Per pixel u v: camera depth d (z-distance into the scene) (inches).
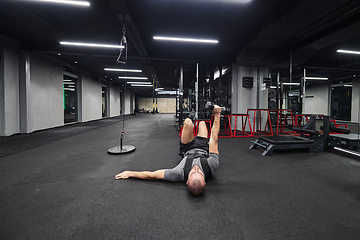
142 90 764.0
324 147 143.0
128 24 159.6
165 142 176.9
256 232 47.9
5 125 194.2
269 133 240.7
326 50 238.8
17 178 84.6
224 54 257.0
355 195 69.2
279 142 128.5
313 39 185.3
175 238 45.4
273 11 146.6
